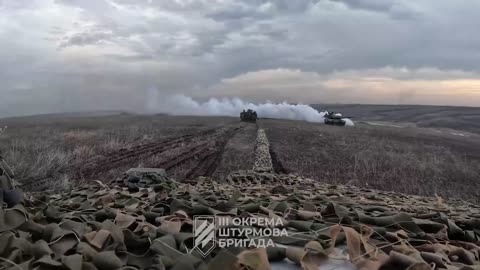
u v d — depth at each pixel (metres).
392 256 2.87
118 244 2.82
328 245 3.09
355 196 6.40
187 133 33.00
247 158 20.42
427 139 39.34
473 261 3.12
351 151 26.33
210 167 17.91
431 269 2.71
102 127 35.69
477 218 4.48
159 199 4.68
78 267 2.36
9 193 3.43
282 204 4.23
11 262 2.29
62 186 11.58
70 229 2.91
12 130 29.11
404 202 6.23
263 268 2.53
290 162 20.89
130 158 18.88
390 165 21.67
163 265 2.46
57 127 34.41
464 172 21.78
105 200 4.46
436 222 4.08
